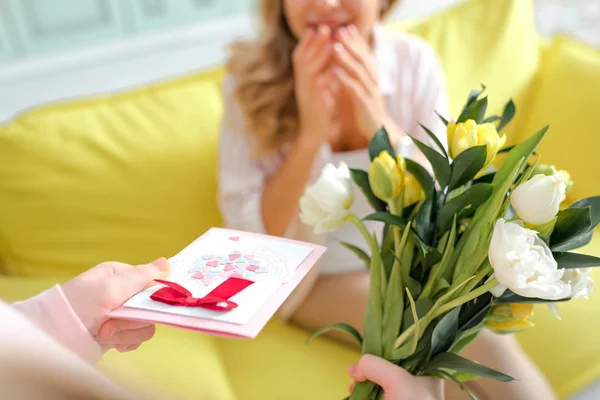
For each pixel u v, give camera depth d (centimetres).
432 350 62
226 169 129
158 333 102
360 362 64
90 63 191
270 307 54
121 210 125
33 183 122
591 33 209
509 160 57
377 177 60
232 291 56
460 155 55
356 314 114
